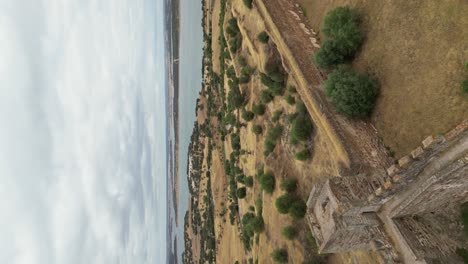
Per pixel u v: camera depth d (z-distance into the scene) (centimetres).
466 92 1761
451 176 1545
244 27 4775
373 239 1836
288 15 3506
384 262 1823
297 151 3500
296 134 3266
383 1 2416
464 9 1817
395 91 2244
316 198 2098
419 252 1634
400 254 1722
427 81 2012
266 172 4178
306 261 3159
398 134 2186
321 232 2014
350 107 2455
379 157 2245
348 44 2606
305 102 2930
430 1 2041
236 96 5641
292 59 3069
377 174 2147
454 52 1859
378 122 2364
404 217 1772
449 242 1772
